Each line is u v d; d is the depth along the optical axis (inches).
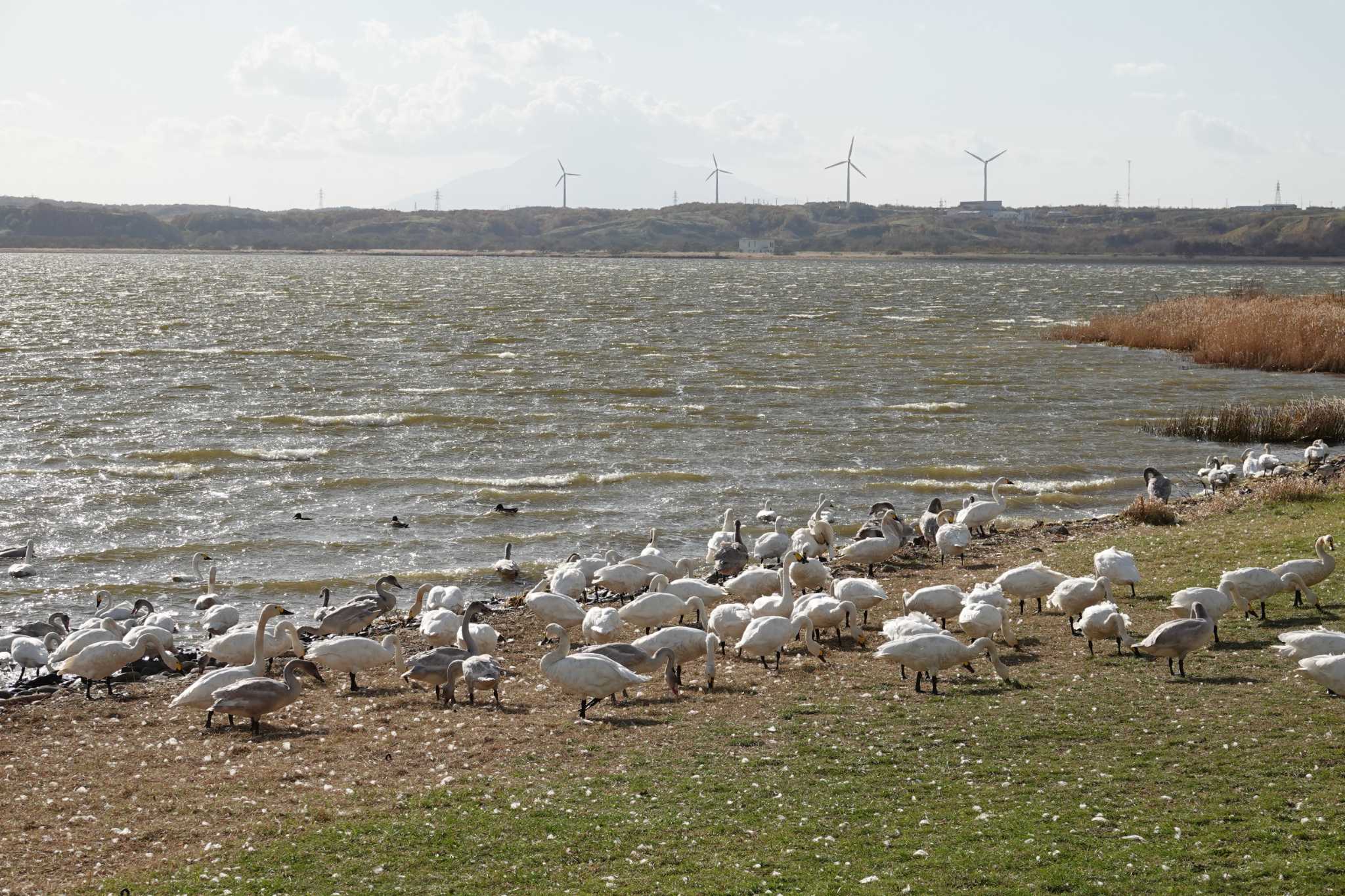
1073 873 519.5
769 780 657.0
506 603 1196.5
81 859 598.5
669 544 1435.8
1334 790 588.1
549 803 637.3
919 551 1317.7
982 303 5669.3
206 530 1493.6
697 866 551.5
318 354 3294.8
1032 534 1381.6
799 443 2052.2
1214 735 677.9
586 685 787.4
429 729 792.9
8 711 885.2
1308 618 912.3
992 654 820.0
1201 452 1963.6
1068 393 2600.9
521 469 1844.2
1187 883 505.0
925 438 2090.3
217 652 964.6
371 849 588.4
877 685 833.5
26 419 2224.4
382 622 1155.9
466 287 7219.5
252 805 663.8
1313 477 1547.7
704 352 3425.2
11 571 1312.7
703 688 854.5
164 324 4266.7
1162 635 796.6
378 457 1930.4
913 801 614.9
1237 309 3548.2
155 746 783.7
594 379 2842.0
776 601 986.7
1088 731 701.9
